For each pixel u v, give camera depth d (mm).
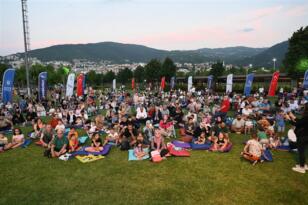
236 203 5934
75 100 23469
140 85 78562
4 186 6887
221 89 42531
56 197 6242
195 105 18141
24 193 6469
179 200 6066
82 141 11344
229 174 7570
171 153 9203
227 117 15914
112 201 6020
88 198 6172
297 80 36750
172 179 7230
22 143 10805
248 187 6723
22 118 16062
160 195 6305
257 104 17594
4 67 64000
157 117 14945
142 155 9055
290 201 6020
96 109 20047
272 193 6391
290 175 7469
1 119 13906
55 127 13172
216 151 9844
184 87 51969
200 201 6020
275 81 20406
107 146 10203
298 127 7914
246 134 12648
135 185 6859
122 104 19062
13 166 8375
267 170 7867
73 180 7199
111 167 8188
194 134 11852
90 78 87812
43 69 67312
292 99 16641
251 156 8523
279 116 13227
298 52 35625
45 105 21250
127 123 11773
